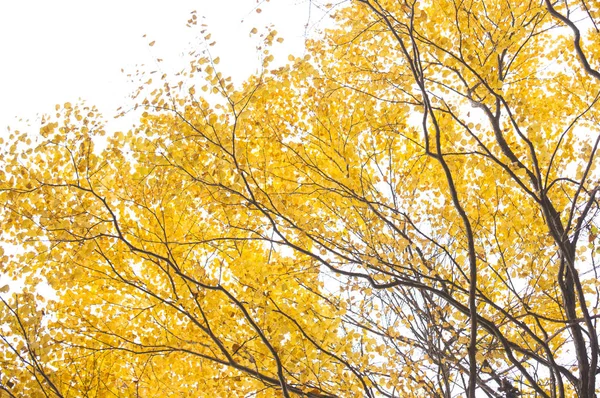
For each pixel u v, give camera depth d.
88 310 5.58
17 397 4.91
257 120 5.87
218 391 5.49
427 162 6.41
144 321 5.56
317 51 5.95
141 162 5.02
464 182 6.30
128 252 5.59
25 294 4.97
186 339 5.50
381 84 5.82
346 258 5.38
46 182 5.08
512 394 5.83
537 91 7.21
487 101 5.43
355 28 5.91
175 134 5.03
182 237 5.59
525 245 5.87
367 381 5.14
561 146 6.74
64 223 4.88
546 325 6.63
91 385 5.42
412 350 5.38
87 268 5.52
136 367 5.59
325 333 5.14
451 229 6.02
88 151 4.95
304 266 5.61
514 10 5.79
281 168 6.01
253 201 4.97
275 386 5.02
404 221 5.62
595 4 5.42
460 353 5.38
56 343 5.24
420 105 5.46
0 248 4.92
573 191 6.79
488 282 6.47
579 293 4.97
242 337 5.47
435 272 5.45
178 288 5.41
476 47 5.87
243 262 5.51
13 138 4.85
